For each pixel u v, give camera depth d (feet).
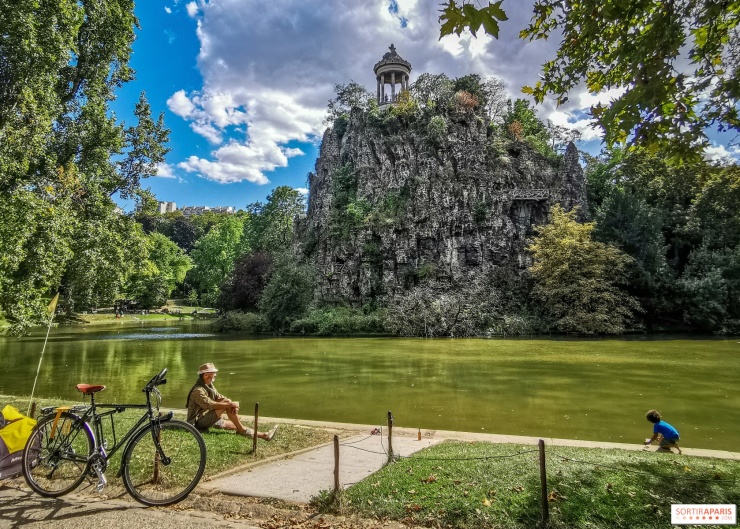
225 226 271.90
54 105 61.98
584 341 118.93
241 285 195.42
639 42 18.79
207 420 29.81
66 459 19.21
